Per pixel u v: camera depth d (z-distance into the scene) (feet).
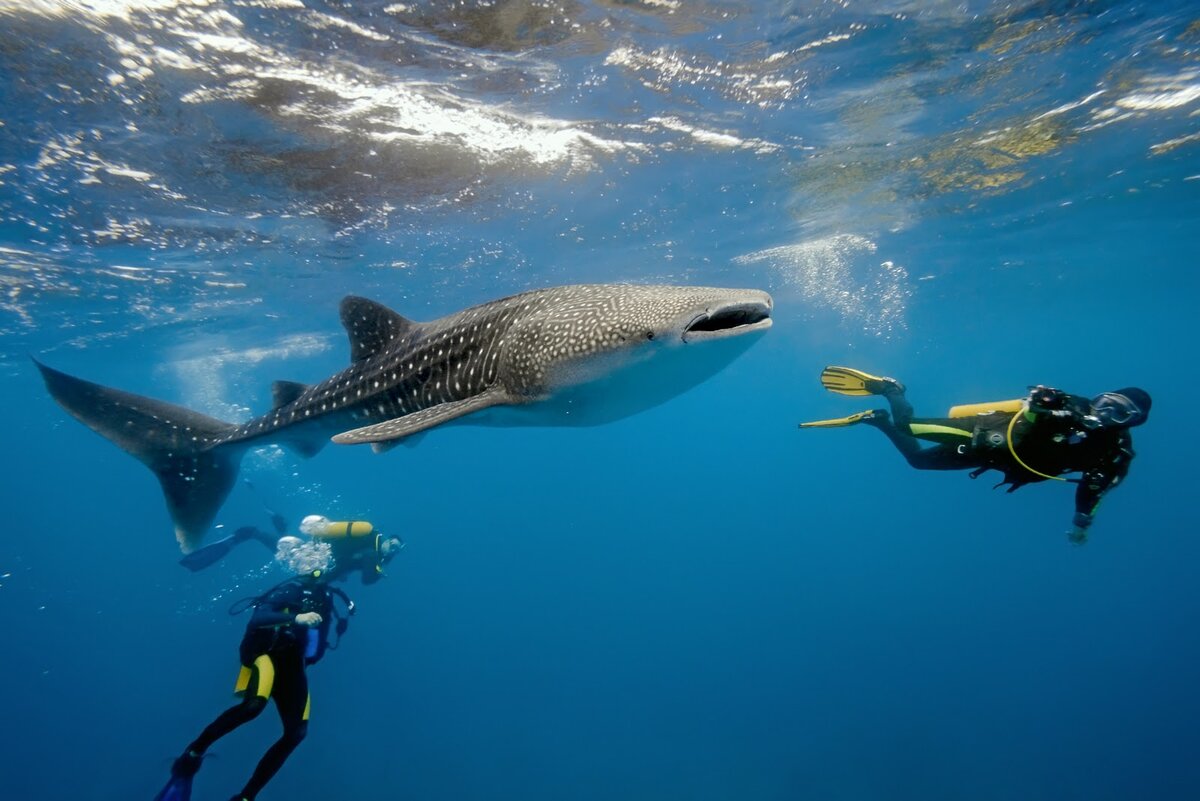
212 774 70.13
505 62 23.22
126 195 32.60
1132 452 16.57
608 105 28.09
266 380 114.21
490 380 16.61
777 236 56.39
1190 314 137.39
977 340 162.81
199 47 20.67
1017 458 17.80
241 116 25.85
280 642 21.77
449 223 43.52
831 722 77.41
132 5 18.25
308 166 31.65
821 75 26.50
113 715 92.38
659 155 35.04
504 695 92.38
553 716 83.92
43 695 106.11
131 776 75.41
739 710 82.48
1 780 77.30
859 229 56.54
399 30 20.49
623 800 66.49
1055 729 72.59
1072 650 105.81
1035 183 46.96
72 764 80.07
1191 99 32.40
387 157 31.55
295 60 21.97
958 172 42.86
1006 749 69.21
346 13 19.35
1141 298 114.01
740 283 74.69
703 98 28.02
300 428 21.77
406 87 24.72
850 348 150.41
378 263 51.21
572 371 14.51
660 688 90.89
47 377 22.38
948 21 23.09
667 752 73.97
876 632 113.91
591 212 44.45
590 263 59.41
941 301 100.89
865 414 22.43
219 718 19.63
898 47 24.63
